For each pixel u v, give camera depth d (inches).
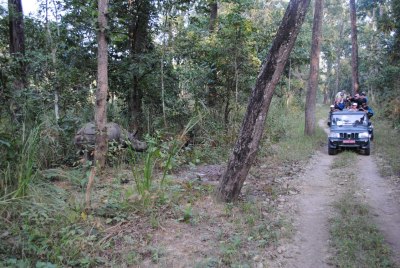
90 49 494.6
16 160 243.4
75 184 301.1
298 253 215.3
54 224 219.1
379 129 794.8
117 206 258.4
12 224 206.1
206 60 580.1
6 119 327.0
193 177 376.8
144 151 415.5
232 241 221.1
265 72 279.0
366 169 436.8
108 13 371.9
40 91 451.8
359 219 260.1
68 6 472.7
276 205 297.4
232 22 537.6
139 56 480.1
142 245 215.2
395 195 325.1
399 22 842.2
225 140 517.7
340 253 210.5
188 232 235.9
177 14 530.6
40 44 534.6
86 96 512.7
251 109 284.2
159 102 550.3
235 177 288.8
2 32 525.0
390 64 1041.5
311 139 644.1
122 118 545.6
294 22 270.2
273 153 506.0
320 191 343.9
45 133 356.8
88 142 381.4
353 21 1015.6
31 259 184.5
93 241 212.8
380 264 195.6
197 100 557.3
